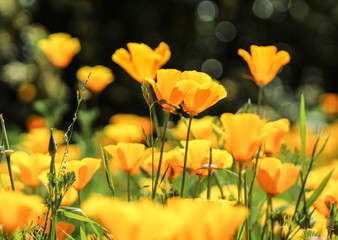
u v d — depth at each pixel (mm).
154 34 8281
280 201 2080
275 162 1819
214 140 2018
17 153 1901
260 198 2217
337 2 10398
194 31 8820
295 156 1958
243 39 9672
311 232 1783
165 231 1406
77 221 2125
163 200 1792
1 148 1757
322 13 10312
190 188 2018
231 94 8555
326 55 10023
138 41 8305
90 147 2932
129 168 1841
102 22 8281
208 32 9422
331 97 5676
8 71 7363
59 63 3055
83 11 8094
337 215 1793
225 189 1991
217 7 9344
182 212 1444
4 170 2045
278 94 9656
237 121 1720
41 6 8203
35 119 3930
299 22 9992
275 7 10031
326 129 4641
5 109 7375
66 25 8156
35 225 1737
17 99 7520
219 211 1463
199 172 1827
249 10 9664
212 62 9414
